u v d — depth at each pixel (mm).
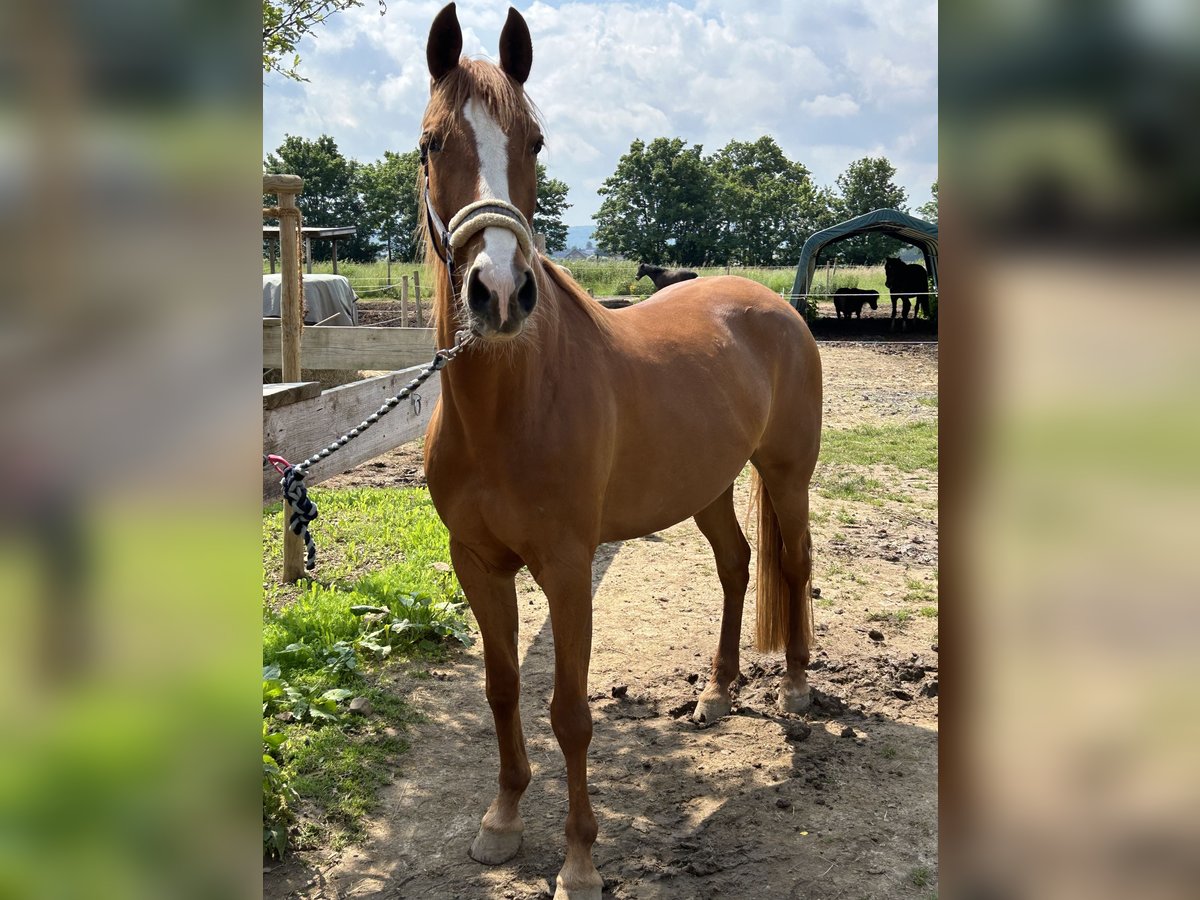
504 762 2549
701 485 2879
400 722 3209
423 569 4473
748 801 2750
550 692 3496
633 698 3438
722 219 62062
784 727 3205
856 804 2729
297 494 1998
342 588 4285
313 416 4113
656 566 4953
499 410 2195
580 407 2311
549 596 2336
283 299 4551
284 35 4250
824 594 4453
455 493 2350
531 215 2201
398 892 2365
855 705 3365
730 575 3393
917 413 9547
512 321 1927
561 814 2730
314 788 2766
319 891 2357
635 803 2760
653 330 2908
